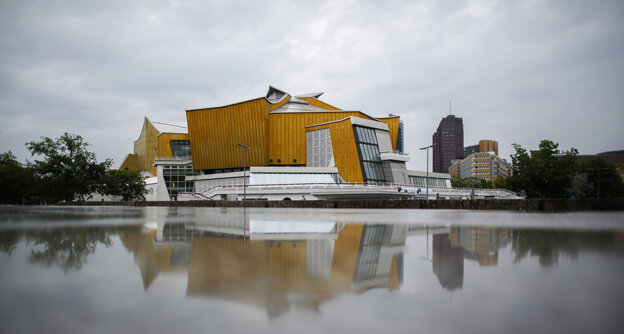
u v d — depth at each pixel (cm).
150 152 12938
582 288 454
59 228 1362
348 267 601
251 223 1625
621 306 381
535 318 348
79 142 7006
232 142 8756
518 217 2008
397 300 414
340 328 326
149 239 998
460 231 1196
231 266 608
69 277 523
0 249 795
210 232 1209
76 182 6769
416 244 884
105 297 423
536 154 6138
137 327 327
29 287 466
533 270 564
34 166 6719
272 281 503
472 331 313
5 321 339
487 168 19925
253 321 346
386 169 7919
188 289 460
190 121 9131
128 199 9600
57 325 329
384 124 8362
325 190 6644
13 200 8462
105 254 731
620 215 2183
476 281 498
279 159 8631
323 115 8706
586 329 316
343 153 7850
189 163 9662
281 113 8675
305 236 1079
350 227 1386
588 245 830
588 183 8281
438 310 376
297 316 359
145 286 473
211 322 342
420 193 7362
